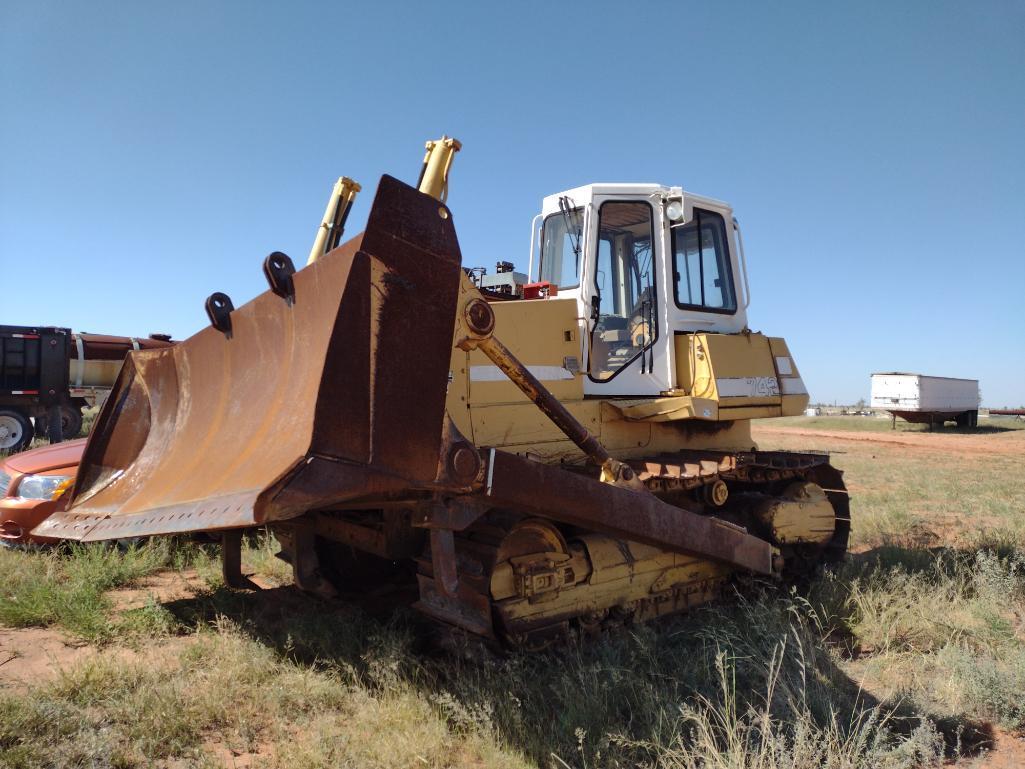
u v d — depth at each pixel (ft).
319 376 9.21
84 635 14.87
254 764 10.05
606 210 18.42
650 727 10.93
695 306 18.85
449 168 18.35
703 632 15.05
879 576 19.95
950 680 13.23
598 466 15.06
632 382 17.66
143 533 11.47
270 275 11.43
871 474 54.03
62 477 20.63
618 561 15.11
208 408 13.75
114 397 16.61
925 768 10.77
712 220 20.01
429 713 11.65
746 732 10.78
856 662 15.07
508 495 11.21
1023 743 11.70
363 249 9.66
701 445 19.51
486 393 14.64
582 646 14.01
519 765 10.28
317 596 17.75
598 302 17.60
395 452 9.61
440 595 12.22
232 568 17.31
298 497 8.55
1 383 52.03
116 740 10.41
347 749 10.47
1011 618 17.04
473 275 20.62
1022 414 151.94
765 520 19.08
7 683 12.42
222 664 13.09
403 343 9.87
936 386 116.98
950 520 31.73
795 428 132.05
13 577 17.78
